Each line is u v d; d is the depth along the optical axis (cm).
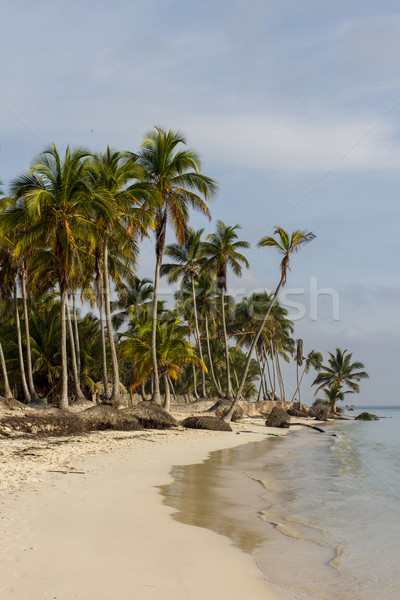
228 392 4778
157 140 3459
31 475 1294
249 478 1590
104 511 969
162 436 2747
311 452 2514
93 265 3497
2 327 4200
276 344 8312
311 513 1125
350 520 1066
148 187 3297
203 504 1149
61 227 2759
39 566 634
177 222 3447
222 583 648
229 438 3028
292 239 3769
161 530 881
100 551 722
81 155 2783
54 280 3575
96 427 2741
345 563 768
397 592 649
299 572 718
